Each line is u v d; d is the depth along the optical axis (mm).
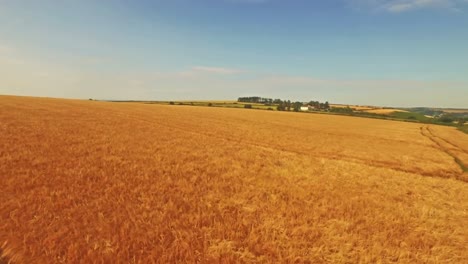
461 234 7684
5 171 10148
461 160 25719
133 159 13422
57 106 49969
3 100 55281
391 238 6816
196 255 5543
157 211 7309
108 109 52562
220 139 23484
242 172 12484
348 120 80500
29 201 7504
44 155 12945
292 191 10055
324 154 22500
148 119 38250
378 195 10680
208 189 9750
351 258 5848
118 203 7789
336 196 9977
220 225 6758
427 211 9250
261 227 6797
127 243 5723
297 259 5617
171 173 11398
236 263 5340
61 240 5746
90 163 12039
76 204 7605
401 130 58312
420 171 18906
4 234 5965
